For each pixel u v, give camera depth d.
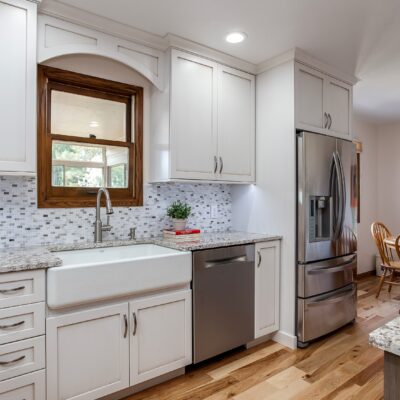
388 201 5.01
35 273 1.57
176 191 2.81
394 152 4.95
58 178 2.27
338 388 2.02
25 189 2.11
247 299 2.46
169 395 1.93
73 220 2.29
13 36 1.78
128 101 2.60
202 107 2.53
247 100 2.84
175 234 2.43
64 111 2.30
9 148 1.77
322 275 2.68
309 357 2.41
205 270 2.20
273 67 2.74
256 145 2.91
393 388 0.70
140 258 1.88
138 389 1.96
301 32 2.27
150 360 1.94
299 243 2.58
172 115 2.36
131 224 2.56
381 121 4.88
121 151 2.55
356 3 1.93
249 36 2.33
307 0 1.90
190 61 2.46
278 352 2.49
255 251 2.52
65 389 1.65
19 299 1.52
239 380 2.10
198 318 2.16
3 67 1.75
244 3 1.93
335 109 2.97
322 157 2.70
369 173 4.96
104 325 1.77
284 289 2.66
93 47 2.10
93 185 2.42
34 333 1.56
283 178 2.67
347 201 2.93
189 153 2.45
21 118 1.80
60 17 1.99
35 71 1.85
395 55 2.62
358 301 3.72
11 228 2.06
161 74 2.41
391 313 3.33
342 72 2.95
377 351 2.50
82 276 1.67
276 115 2.73
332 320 2.76
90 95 2.42
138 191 2.59
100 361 1.76
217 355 2.40
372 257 5.01
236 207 3.14
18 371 1.52
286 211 2.65
